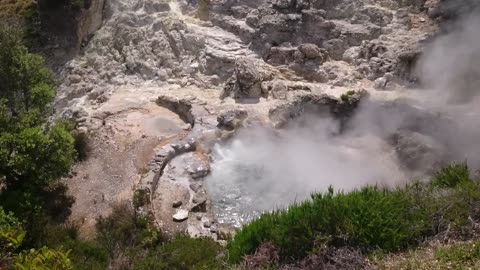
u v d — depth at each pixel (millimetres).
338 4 26281
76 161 19297
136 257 12312
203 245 12844
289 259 8398
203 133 20203
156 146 19922
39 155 16359
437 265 7254
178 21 27281
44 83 18516
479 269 6949
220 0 28016
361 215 8367
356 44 24859
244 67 22703
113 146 20172
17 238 8094
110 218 15500
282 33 25234
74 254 12805
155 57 26844
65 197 17312
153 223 15352
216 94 23828
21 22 30391
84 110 24031
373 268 7629
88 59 28125
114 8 29828
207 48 25625
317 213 8586
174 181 17859
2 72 17781
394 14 26031
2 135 16109
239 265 8602
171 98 23297
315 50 23953
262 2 27188
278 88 22641
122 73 27047
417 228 8258
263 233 8977
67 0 28469
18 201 15445
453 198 8758
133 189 17312
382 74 23047
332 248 8172
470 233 8031
